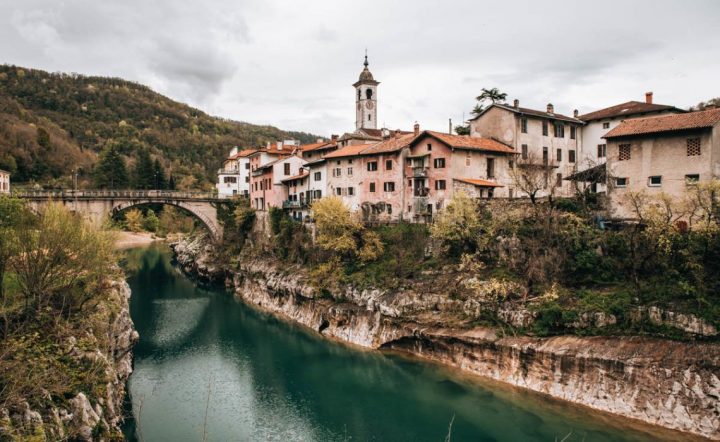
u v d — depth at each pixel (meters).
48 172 125.56
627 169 39.62
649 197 34.41
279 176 74.94
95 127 186.00
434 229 43.84
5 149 117.12
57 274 27.78
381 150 56.19
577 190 43.56
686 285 29.69
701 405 26.36
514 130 55.31
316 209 51.22
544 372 32.47
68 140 160.12
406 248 47.97
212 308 58.75
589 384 30.33
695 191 32.03
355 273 48.66
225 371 38.72
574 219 37.81
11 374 19.92
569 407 30.08
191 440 28.17
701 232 30.61
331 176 63.31
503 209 43.09
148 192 75.19
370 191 58.28
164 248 110.75
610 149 40.66
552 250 36.78
